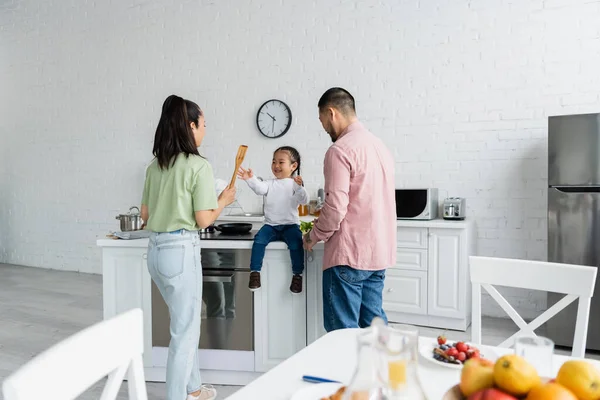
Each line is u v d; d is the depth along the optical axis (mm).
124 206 5617
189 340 2115
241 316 2572
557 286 1537
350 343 1243
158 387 2588
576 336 1496
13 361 3002
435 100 4133
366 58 4387
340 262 2107
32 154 6168
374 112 4363
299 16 4656
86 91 5754
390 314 3922
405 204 3836
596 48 3584
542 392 624
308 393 924
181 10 5191
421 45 4168
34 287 5055
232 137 4992
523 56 3816
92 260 5832
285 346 2531
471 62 3992
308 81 4641
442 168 4117
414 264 3789
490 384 683
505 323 3791
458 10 4023
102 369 960
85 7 5699
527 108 3816
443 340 1231
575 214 3166
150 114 5418
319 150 4625
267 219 2520
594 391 667
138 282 2607
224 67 5008
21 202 6305
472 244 3854
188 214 2061
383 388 611
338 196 2031
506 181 3902
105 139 5680
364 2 4379
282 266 2520
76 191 5895
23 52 6133
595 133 3086
